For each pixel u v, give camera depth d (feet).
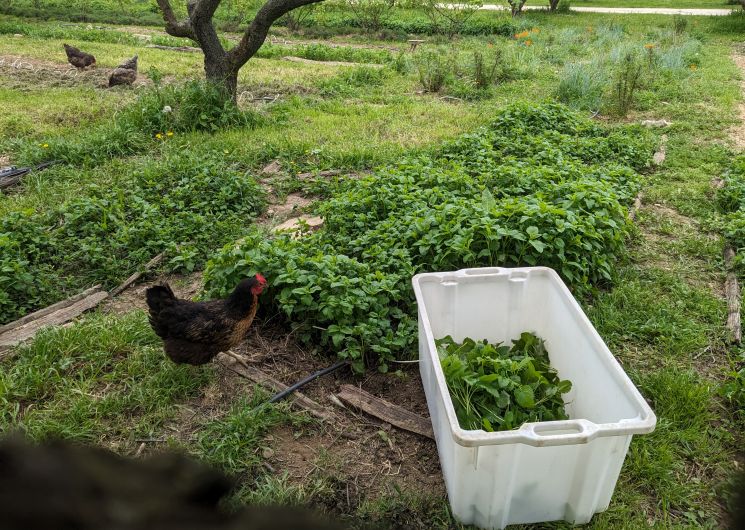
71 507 2.37
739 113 35.22
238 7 75.41
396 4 84.64
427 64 47.57
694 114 35.01
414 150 28.27
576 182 20.85
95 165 27.37
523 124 30.73
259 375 14.07
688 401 13.17
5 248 17.72
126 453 11.87
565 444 8.91
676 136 31.45
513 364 12.19
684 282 18.38
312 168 26.61
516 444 9.24
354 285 15.33
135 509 2.48
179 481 2.74
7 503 2.30
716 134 31.68
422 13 82.12
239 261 15.69
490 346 12.83
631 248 20.38
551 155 25.40
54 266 18.90
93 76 44.78
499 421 11.32
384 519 10.61
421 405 13.53
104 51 54.19
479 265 16.84
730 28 67.46
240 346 15.15
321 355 14.88
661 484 11.39
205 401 13.35
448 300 14.24
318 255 16.06
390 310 15.66
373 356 14.80
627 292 17.53
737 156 27.68
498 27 71.67
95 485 2.53
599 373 11.35
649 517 10.83
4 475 2.44
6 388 12.96
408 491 11.25
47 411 12.67
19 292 17.07
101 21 74.43
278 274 15.53
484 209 17.71
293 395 13.47
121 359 14.58
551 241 16.70
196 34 33.63
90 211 21.02
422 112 36.19
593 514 10.62
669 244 20.52
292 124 33.78
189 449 11.95
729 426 12.89
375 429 12.79
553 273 14.01
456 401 11.78
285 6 32.63
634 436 12.35
